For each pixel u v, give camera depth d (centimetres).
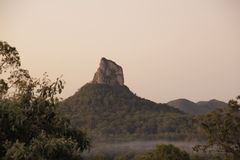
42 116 2255
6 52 2878
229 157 4478
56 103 2316
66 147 1973
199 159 7050
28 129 2158
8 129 2111
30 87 2352
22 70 2873
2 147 2055
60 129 2298
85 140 2345
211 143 4519
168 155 5841
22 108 2180
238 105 4369
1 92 2706
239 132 4391
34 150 1930
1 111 2098
